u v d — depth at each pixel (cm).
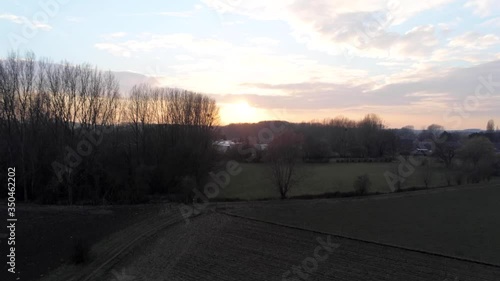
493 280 2845
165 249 3619
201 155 6334
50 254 3384
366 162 8725
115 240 3819
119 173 5722
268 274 3019
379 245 3616
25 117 5353
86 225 4222
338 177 7119
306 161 8600
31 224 4141
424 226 4303
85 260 3238
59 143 5456
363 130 9806
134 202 5353
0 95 5244
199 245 3722
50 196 5153
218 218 4681
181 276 3012
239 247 3656
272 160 6016
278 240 3841
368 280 2870
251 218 4656
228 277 2980
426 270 3038
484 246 3578
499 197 5850
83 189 5378
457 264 3139
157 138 6812
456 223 4419
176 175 6019
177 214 4831
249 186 6456
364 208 5175
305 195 5862
